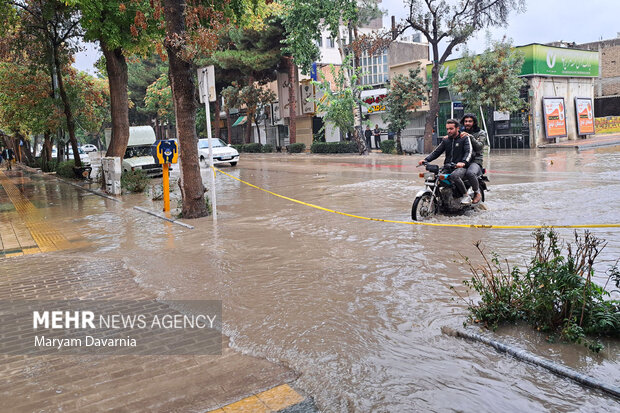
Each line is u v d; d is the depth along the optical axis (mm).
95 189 19078
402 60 40125
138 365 3652
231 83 45719
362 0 30062
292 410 2939
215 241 8031
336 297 4902
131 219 11219
